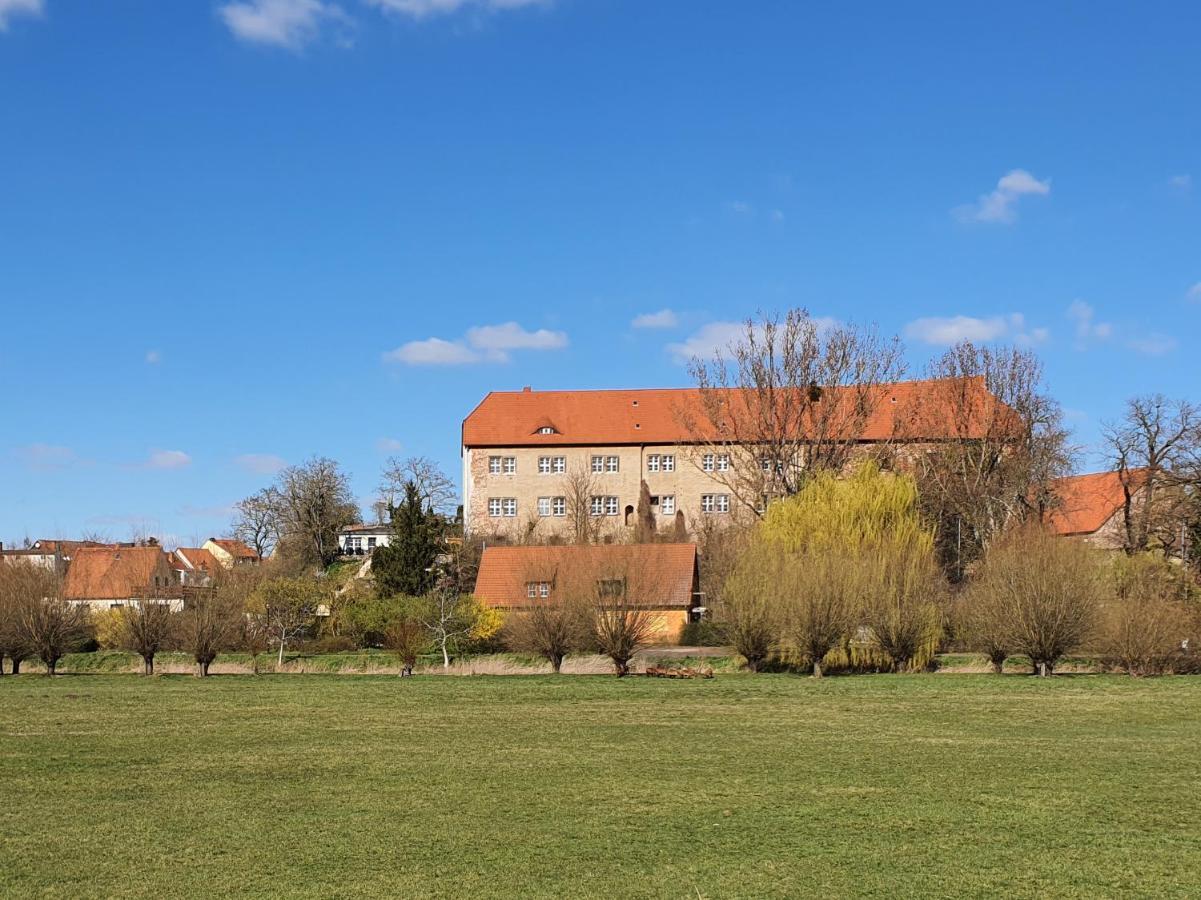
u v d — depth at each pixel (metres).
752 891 15.45
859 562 46.53
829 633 43.62
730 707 34.12
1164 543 62.66
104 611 61.38
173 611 52.62
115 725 30.95
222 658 54.19
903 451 77.81
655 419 114.44
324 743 27.70
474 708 34.19
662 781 22.72
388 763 24.92
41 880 16.22
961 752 26.03
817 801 20.80
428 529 78.44
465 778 23.19
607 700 36.00
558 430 114.12
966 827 18.80
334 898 15.31
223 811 20.30
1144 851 17.28
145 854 17.48
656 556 60.34
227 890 15.70
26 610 47.25
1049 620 42.38
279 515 125.50
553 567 52.59
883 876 16.09
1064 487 76.88
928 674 44.41
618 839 18.16
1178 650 43.53
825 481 54.88
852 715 32.31
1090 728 29.73
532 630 46.59
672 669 45.84
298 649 59.78
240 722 31.39
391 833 18.64
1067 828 18.69
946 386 81.00
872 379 76.94
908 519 52.41
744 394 77.44
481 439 114.00
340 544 141.50
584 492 108.31
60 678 45.56
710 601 61.94
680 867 16.58
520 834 18.52
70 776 23.67
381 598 68.88
